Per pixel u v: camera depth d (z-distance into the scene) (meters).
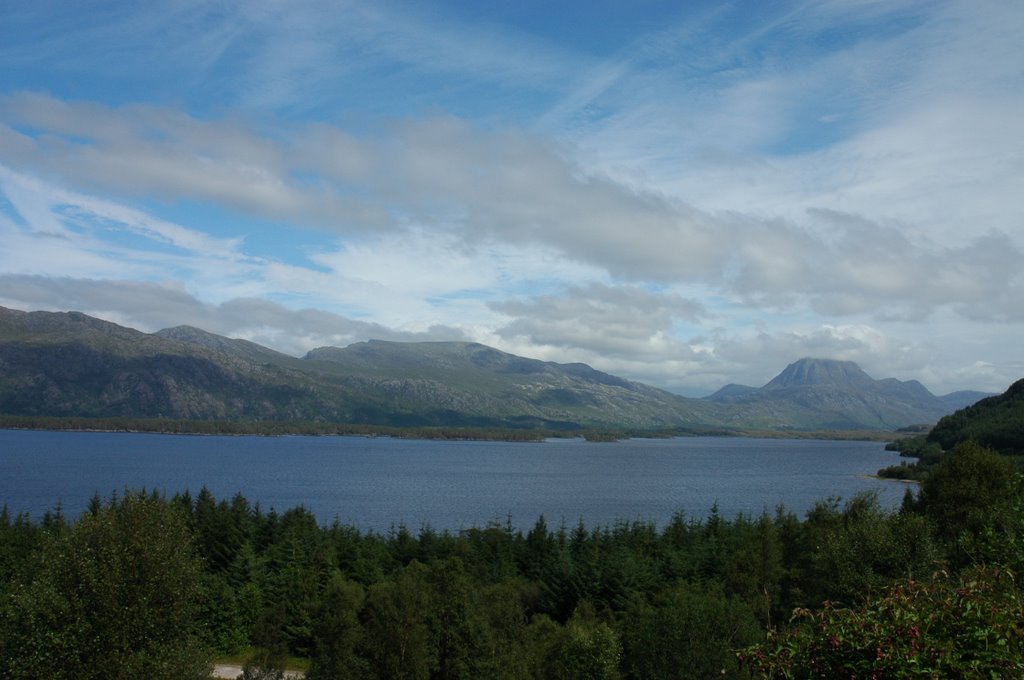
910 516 48.31
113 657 32.28
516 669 47.09
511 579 73.88
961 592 10.43
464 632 46.91
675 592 53.69
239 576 68.69
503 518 144.38
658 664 45.06
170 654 34.78
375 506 163.62
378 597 47.78
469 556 80.25
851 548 46.84
